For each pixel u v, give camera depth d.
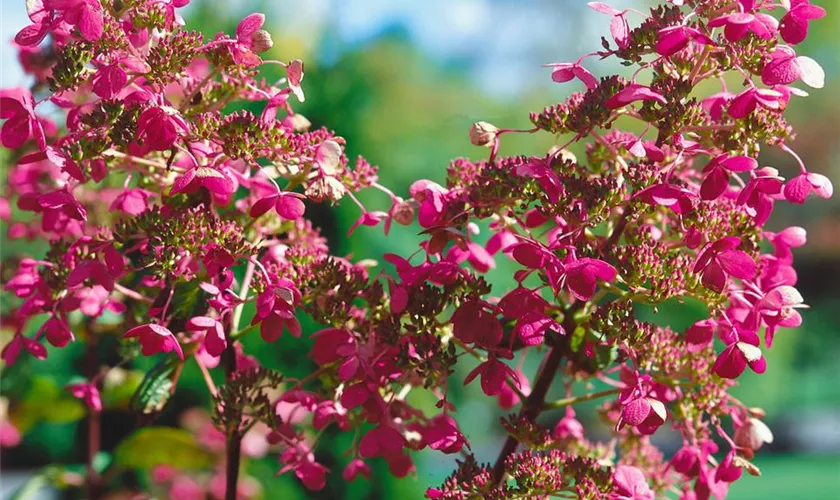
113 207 0.91
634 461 0.91
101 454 1.26
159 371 0.90
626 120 4.74
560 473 0.83
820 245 7.40
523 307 0.81
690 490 0.89
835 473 5.59
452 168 0.88
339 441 1.62
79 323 1.14
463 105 5.09
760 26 0.79
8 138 0.82
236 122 0.82
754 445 0.85
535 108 6.44
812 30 7.51
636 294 0.83
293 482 1.67
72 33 0.83
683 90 0.81
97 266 0.85
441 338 0.87
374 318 0.87
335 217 1.63
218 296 0.84
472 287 0.83
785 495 4.87
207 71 0.99
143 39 0.85
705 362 0.85
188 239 0.83
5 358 0.90
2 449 1.86
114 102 0.82
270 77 1.52
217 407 0.88
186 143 0.83
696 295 0.83
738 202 0.81
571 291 0.80
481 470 0.84
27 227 1.14
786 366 5.73
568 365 0.93
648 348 0.85
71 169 0.82
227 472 0.89
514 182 0.82
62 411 1.22
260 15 0.83
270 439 0.89
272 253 0.93
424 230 0.85
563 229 0.85
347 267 0.89
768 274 0.85
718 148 0.82
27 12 0.83
